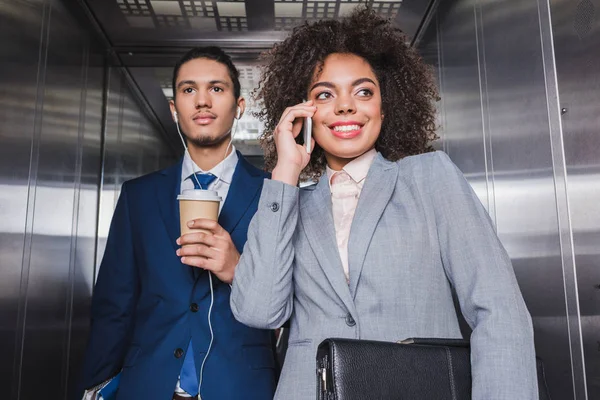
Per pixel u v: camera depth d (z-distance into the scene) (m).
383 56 1.47
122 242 1.92
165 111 4.46
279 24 3.54
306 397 1.15
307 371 1.18
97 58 3.61
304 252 1.28
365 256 1.19
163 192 1.96
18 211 2.38
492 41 2.33
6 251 2.27
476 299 1.04
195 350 1.72
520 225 2.05
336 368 0.92
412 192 1.23
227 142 2.06
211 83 2.01
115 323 1.85
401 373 0.96
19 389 2.41
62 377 2.93
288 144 1.30
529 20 1.95
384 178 1.27
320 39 1.42
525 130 1.99
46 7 2.76
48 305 2.74
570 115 1.66
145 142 4.39
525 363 0.97
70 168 3.08
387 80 1.48
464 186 1.17
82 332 3.26
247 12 3.40
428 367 0.99
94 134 3.50
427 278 1.16
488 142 2.38
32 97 2.56
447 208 1.15
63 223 2.96
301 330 1.24
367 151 1.35
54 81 2.86
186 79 2.01
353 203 1.30
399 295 1.15
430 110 1.58
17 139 2.38
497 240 1.10
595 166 1.51
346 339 0.96
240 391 1.69
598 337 1.54
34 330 2.57
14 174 2.34
